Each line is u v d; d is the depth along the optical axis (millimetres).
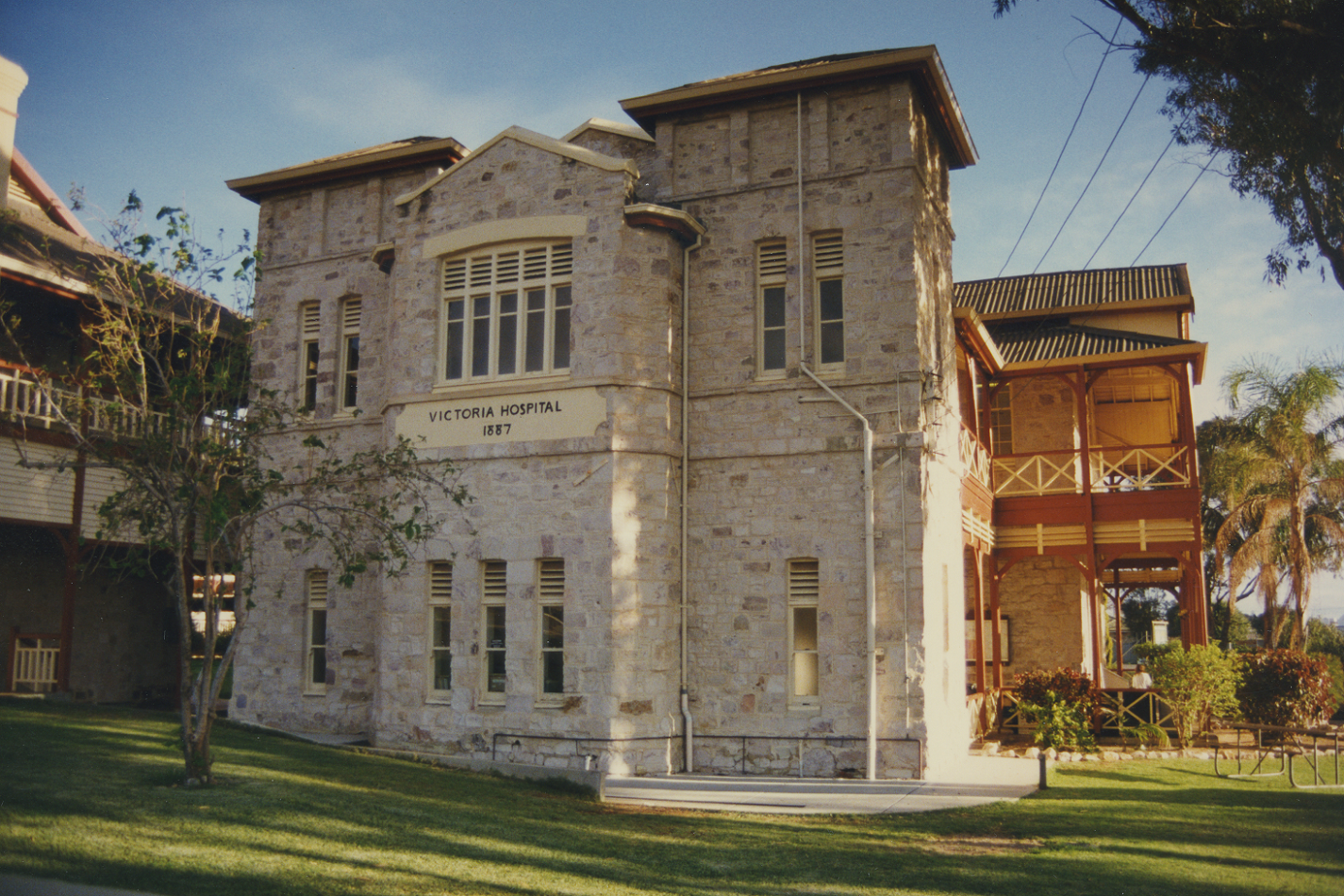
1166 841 11797
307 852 9727
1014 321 28547
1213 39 12430
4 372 19984
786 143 18453
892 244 17453
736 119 18734
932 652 16875
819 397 17500
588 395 17516
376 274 21406
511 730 17297
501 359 18625
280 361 22125
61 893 8133
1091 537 23344
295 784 12820
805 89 18297
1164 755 20141
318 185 22359
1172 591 31281
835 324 18047
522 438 17875
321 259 22062
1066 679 21984
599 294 17719
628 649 16875
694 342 18422
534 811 12750
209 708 12398
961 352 21797
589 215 18016
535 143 18609
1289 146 12547
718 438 18047
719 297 18406
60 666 20766
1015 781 16281
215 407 14133
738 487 17828
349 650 20422
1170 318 27828
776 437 17688
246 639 21344
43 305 21375
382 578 18828
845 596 16969
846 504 17172
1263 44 11984
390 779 14062
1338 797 15430
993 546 24031
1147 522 23359
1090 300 29078
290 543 21219
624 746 16609
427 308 19109
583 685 16859
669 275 18156
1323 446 29891
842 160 17984
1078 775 17391
